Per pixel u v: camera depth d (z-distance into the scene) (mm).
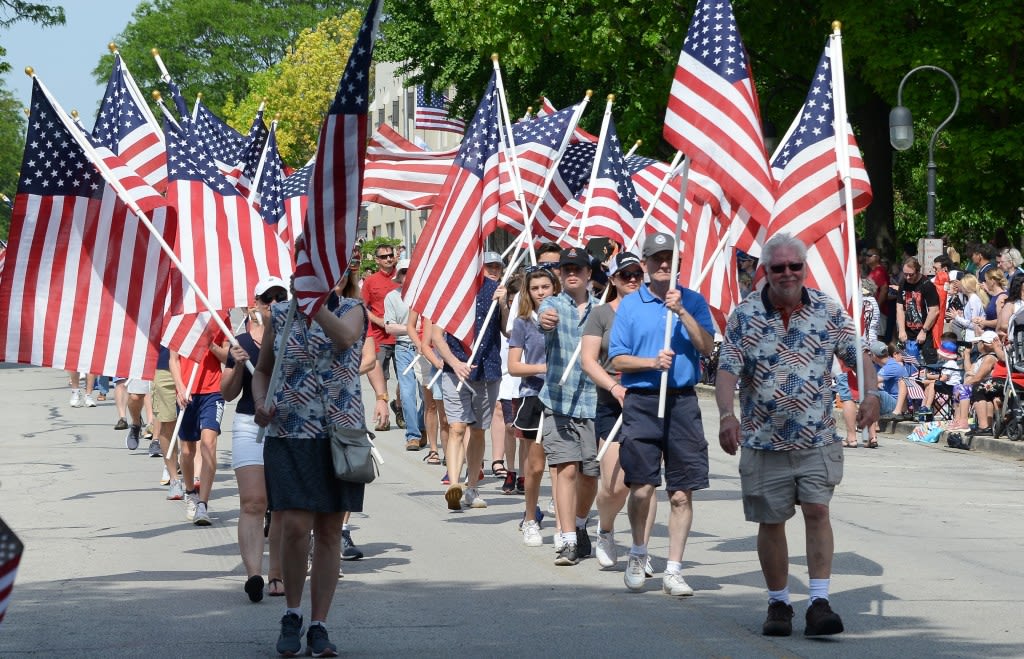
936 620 18609
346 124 17281
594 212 31453
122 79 28266
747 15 64562
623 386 20828
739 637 17641
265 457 16672
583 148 35656
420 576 21969
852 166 23922
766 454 17656
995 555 23672
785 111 70062
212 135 36844
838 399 49938
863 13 57469
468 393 28891
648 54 66938
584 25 67875
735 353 17797
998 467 36812
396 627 18250
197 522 27172
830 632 17500
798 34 64500
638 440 20344
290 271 25344
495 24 70125
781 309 17656
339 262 16828
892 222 66875
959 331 46344
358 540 25469
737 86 21609
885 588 20828
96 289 23203
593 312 21438
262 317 20953
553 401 22797
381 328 45156
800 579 21625
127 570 22531
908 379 47156
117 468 36625
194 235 24875
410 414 40219
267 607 19578
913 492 31781
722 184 21469
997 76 56906
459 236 29250
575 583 21375
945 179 63531
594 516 28562
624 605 19688
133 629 18078
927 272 53031
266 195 31828
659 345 20422
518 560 23422
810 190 22062
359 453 16469
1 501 30656
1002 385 41031
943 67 56375
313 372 16625
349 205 17219
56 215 23109
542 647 17078
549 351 22984
